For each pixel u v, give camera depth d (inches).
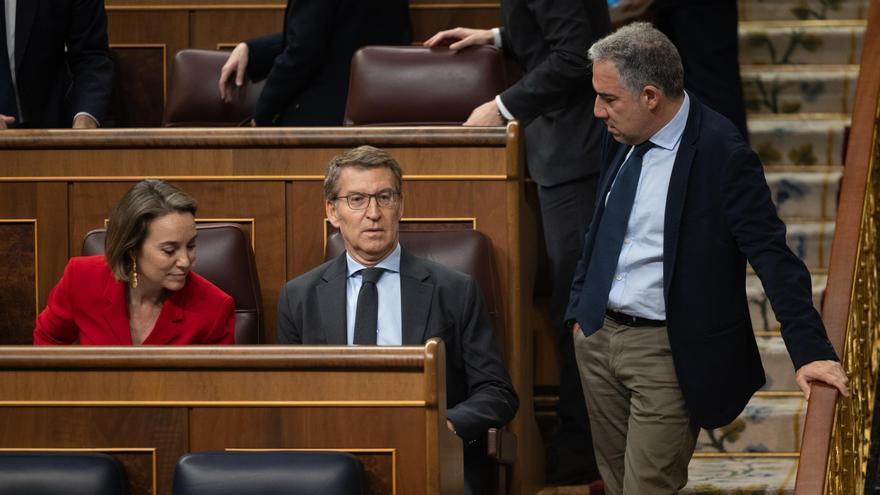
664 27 744.3
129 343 482.3
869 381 563.5
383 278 487.5
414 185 550.6
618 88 458.9
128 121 813.2
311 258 562.3
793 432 637.9
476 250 518.6
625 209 475.5
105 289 483.2
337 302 485.4
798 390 663.1
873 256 588.7
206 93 714.8
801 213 762.2
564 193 610.9
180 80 717.3
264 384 397.7
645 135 467.8
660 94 457.4
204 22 809.5
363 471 387.9
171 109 717.3
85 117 656.4
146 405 402.6
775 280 441.1
